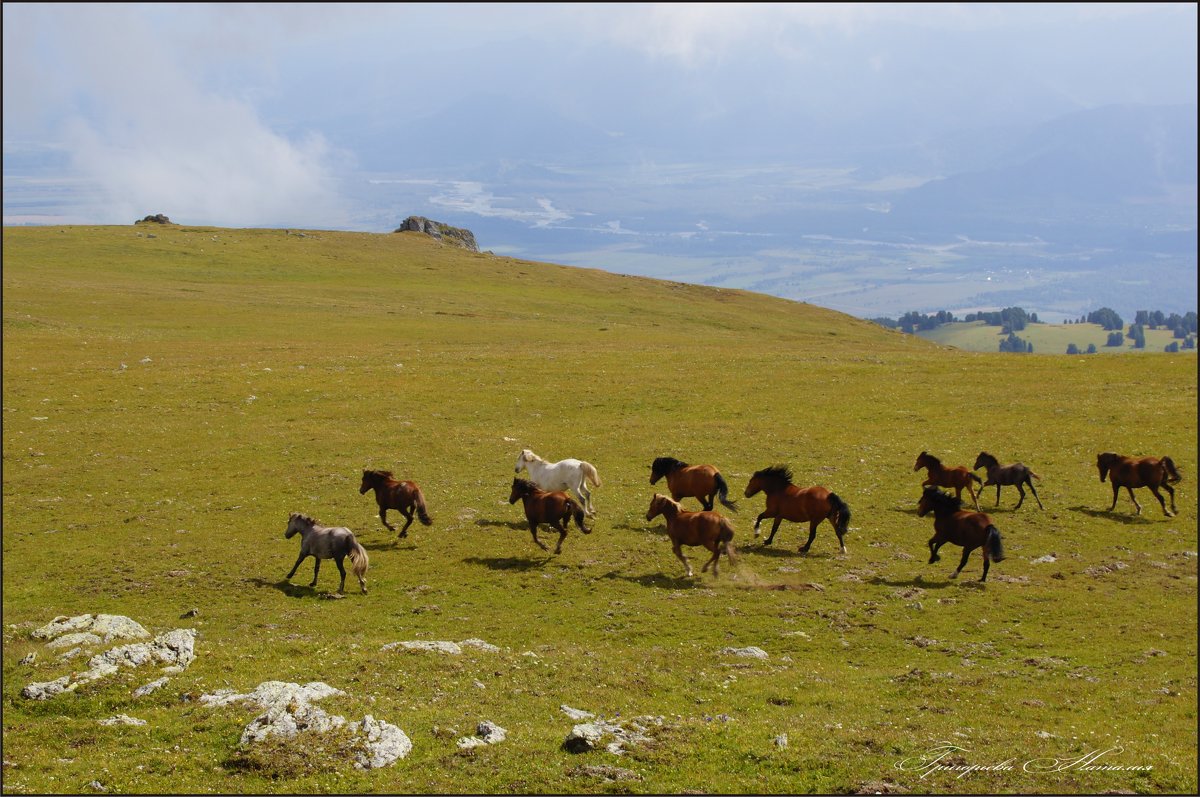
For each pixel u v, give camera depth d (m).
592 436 42.47
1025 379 55.72
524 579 25.22
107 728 14.45
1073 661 20.17
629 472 36.72
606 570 25.94
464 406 48.31
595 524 30.16
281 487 34.12
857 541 29.02
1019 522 31.19
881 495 33.81
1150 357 63.62
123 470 36.06
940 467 32.88
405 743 14.09
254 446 39.81
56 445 39.28
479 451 39.62
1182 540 29.44
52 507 31.48
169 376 53.78
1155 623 22.66
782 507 27.84
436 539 28.66
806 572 26.06
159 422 43.69
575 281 129.62
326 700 15.45
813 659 20.06
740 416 46.84
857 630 21.94
